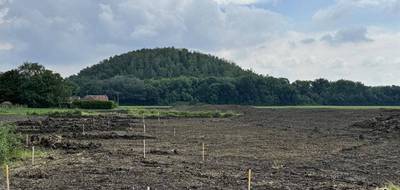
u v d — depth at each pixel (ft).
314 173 73.20
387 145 117.08
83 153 95.76
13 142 90.12
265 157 93.20
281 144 119.65
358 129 168.35
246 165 81.30
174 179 65.31
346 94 652.48
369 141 126.72
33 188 58.59
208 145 116.78
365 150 106.42
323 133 154.20
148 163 81.61
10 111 289.74
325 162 86.22
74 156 90.74
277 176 69.46
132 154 94.79
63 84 407.03
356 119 219.41
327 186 61.52
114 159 86.79
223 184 61.93
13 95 395.75
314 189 59.31
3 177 66.23
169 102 650.43
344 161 87.86
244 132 160.25
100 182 62.75
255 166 80.23
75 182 62.59
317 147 112.68
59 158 87.71
